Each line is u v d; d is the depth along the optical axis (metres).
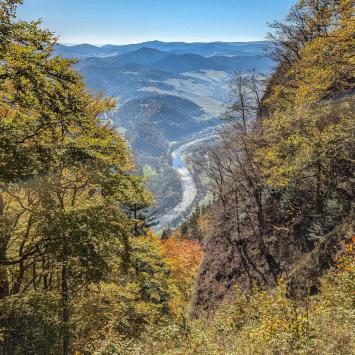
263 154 25.02
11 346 14.36
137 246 20.91
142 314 21.39
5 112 14.89
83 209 13.73
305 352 7.19
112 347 11.06
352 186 20.97
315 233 21.33
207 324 16.47
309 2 14.78
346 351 6.87
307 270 18.77
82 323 17.08
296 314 8.81
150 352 10.42
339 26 14.52
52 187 13.19
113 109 20.53
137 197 15.19
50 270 15.70
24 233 16.41
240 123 30.91
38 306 13.34
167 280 31.95
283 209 25.98
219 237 31.86
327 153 21.31
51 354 15.47
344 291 10.90
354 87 23.22
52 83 12.32
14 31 11.11
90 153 12.96
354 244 15.50
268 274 24.30
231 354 8.42
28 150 11.89
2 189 12.05
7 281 15.41
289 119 21.39
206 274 31.05
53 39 12.04
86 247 12.80
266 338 8.46
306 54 16.36
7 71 11.54
